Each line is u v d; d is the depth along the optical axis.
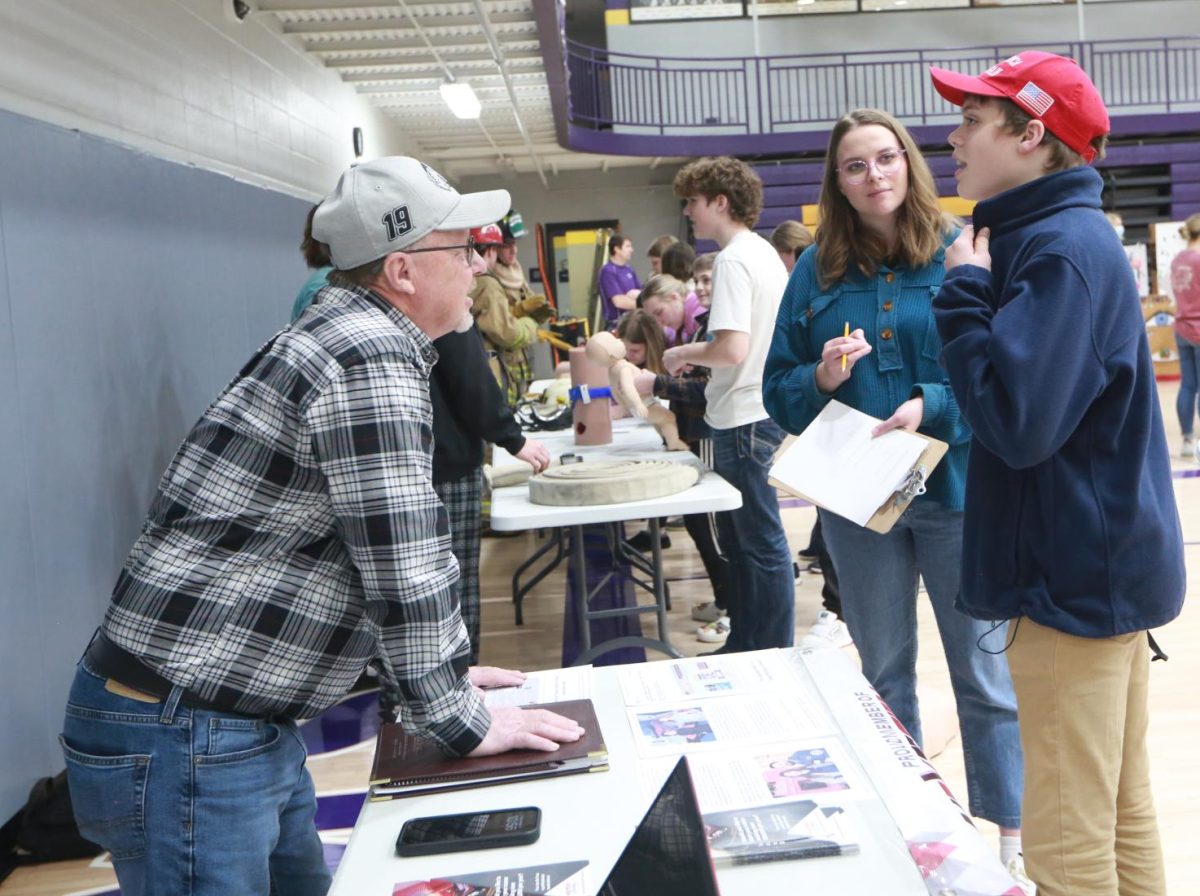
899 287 2.21
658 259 6.66
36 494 3.02
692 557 5.85
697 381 3.56
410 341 1.37
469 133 11.59
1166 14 14.76
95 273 3.49
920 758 1.24
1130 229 14.95
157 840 1.34
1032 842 1.61
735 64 14.69
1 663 2.78
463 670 1.34
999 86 1.58
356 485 1.28
